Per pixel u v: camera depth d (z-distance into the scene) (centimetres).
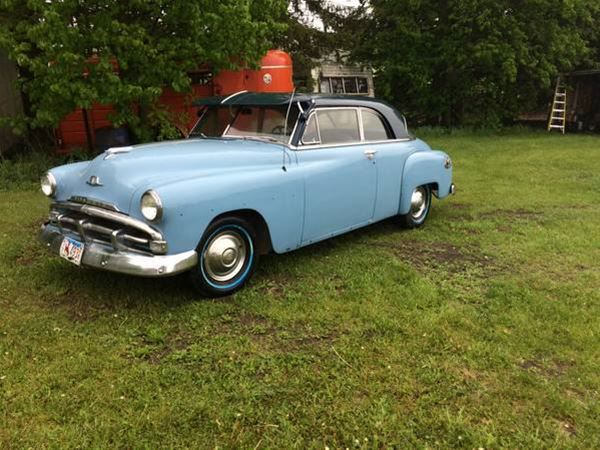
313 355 327
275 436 255
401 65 1783
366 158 513
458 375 307
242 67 1043
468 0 1642
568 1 1648
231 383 294
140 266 349
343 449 248
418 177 589
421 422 266
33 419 263
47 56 823
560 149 1347
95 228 370
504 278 460
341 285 439
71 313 378
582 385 302
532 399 287
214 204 375
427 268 488
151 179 364
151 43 888
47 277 438
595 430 266
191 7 870
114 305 389
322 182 464
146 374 301
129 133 1030
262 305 393
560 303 407
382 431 259
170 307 387
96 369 306
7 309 381
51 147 1055
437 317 378
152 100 932
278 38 1625
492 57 1678
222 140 482
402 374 307
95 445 246
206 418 266
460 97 1873
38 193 783
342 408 275
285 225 438
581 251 536
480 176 968
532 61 1725
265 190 413
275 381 298
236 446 248
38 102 914
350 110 516
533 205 745
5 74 1078
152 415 266
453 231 611
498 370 314
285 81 1154
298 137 455
